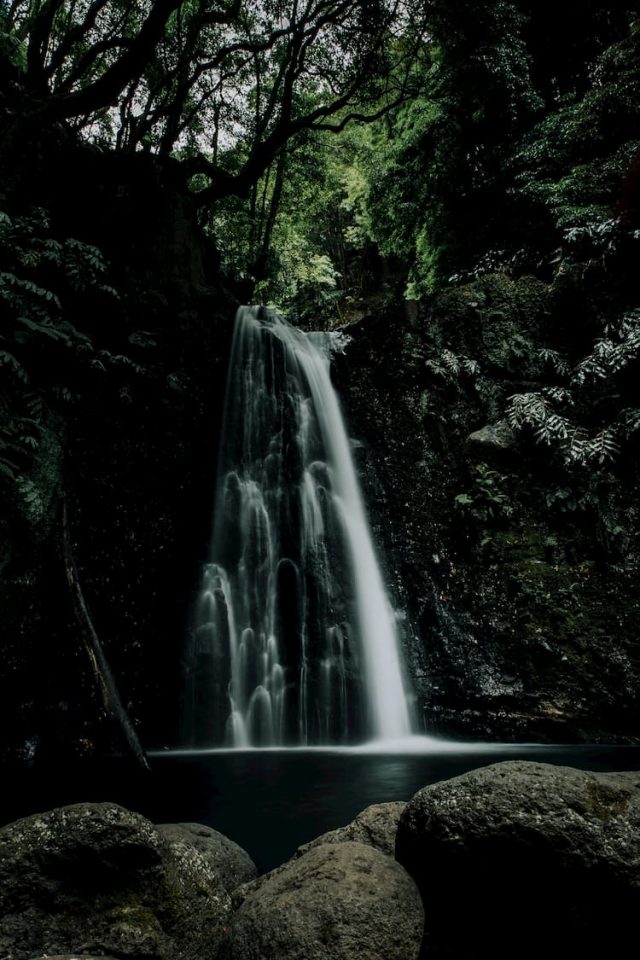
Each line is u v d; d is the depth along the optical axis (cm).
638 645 735
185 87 1146
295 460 909
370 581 842
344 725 760
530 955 209
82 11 1202
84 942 204
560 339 941
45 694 621
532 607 780
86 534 722
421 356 962
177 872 229
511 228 1240
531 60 1289
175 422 841
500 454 871
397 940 181
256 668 766
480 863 207
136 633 723
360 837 253
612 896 196
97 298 831
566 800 208
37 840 220
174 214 985
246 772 549
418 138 1411
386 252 1683
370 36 1253
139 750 599
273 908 185
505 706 726
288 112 1188
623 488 823
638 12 1309
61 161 902
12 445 624
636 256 909
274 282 1719
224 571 802
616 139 1131
